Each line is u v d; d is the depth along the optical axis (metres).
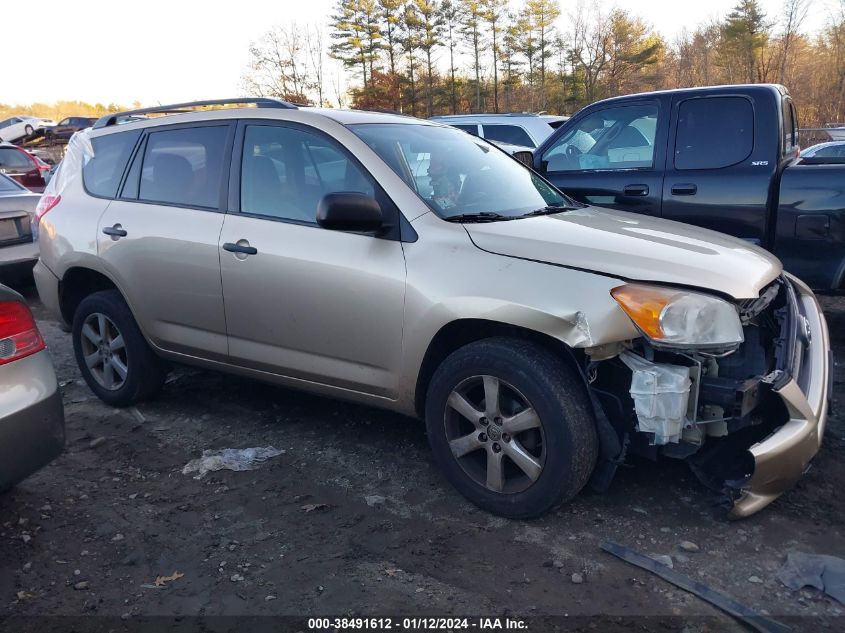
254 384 5.04
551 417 2.93
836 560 2.77
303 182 3.72
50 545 3.08
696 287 2.83
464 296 3.08
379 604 2.63
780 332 3.32
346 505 3.36
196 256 3.98
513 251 3.09
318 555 2.96
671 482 3.43
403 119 4.20
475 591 2.69
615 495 3.33
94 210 4.55
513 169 4.26
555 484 2.97
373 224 3.27
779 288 3.52
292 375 3.81
